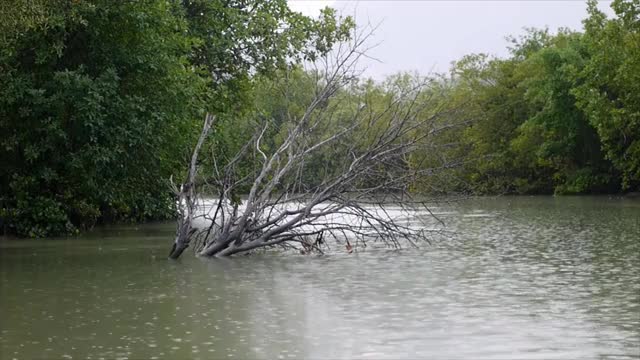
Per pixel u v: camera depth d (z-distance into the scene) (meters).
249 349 11.55
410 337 12.20
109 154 26.53
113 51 27.31
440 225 33.41
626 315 13.73
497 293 16.05
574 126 64.62
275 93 31.62
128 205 33.88
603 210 43.12
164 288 16.97
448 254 22.89
